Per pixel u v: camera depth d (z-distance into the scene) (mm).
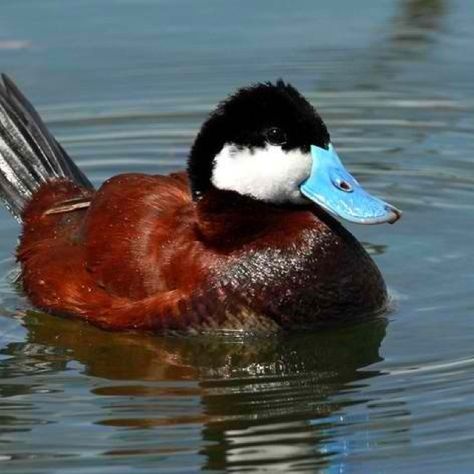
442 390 8523
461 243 10938
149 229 9633
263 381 8945
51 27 15070
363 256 9695
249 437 8070
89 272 9766
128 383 8930
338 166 9453
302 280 9430
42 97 13797
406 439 7918
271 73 14344
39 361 9336
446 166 12469
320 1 15688
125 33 15023
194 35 15070
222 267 9414
